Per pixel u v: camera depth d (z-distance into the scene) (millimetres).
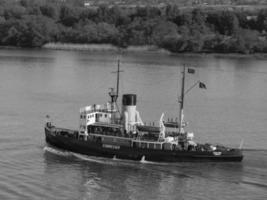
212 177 186125
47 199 168750
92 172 191125
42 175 187000
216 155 196125
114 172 191500
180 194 174000
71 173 189750
